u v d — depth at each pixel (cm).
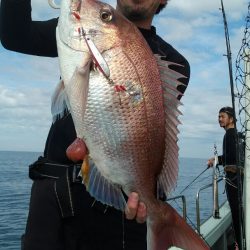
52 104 79
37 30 92
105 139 77
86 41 76
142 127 78
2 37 87
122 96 77
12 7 83
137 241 101
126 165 78
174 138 80
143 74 78
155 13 111
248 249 160
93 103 76
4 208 973
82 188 97
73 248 97
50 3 81
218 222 230
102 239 98
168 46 111
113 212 99
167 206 82
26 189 1554
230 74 155
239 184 160
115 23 78
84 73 75
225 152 265
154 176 81
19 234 614
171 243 80
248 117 160
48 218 97
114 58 77
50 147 100
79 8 77
